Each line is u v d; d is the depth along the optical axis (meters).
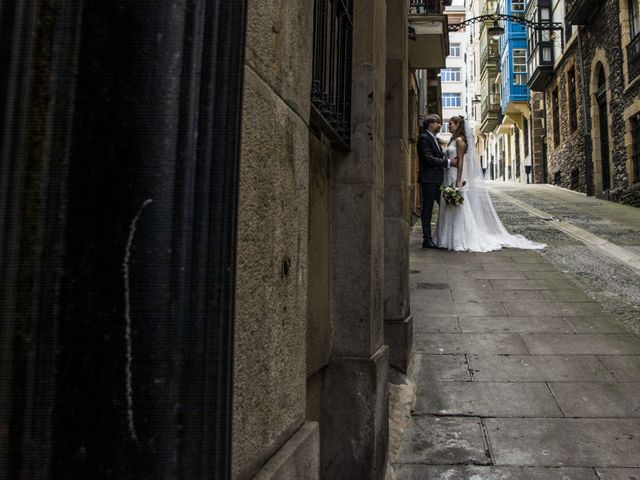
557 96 23.56
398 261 4.04
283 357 1.39
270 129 1.30
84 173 0.82
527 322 5.00
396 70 4.26
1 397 0.78
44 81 0.82
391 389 3.65
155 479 0.80
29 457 0.77
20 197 0.80
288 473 1.29
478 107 50.59
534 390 3.69
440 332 4.86
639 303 5.46
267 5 1.29
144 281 0.82
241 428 1.10
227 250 0.88
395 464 2.92
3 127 0.80
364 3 2.80
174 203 0.84
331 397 2.60
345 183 2.70
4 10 0.82
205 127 0.87
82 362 0.80
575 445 3.01
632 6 15.44
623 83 15.70
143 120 0.85
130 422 0.80
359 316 2.63
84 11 0.84
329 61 2.35
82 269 0.81
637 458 2.86
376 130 2.83
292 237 1.49
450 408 3.51
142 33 0.86
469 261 7.57
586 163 19.08
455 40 63.53
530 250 8.33
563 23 21.92
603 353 4.22
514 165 35.41
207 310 0.85
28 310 0.79
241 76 0.91
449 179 8.83
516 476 2.76
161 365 0.82
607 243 8.48
